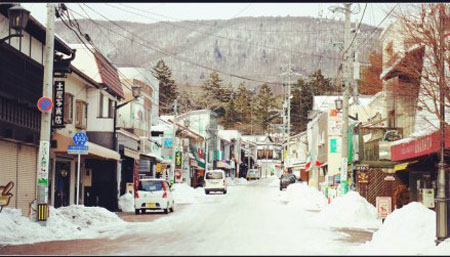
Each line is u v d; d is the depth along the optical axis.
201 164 81.62
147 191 29.92
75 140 23.47
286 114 110.50
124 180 38.78
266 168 146.75
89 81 30.88
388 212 23.78
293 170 94.38
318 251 13.21
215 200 44.56
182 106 128.75
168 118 85.56
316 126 60.19
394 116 31.39
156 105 63.78
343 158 28.27
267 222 23.20
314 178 62.28
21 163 22.00
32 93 22.50
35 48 23.42
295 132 109.00
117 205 34.25
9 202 20.77
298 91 110.56
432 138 17.73
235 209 32.56
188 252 13.01
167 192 30.41
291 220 24.55
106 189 34.09
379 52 26.02
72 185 30.67
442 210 14.54
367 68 26.75
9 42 20.50
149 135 50.16
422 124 22.27
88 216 22.78
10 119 20.36
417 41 17.47
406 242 15.29
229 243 15.05
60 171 29.16
